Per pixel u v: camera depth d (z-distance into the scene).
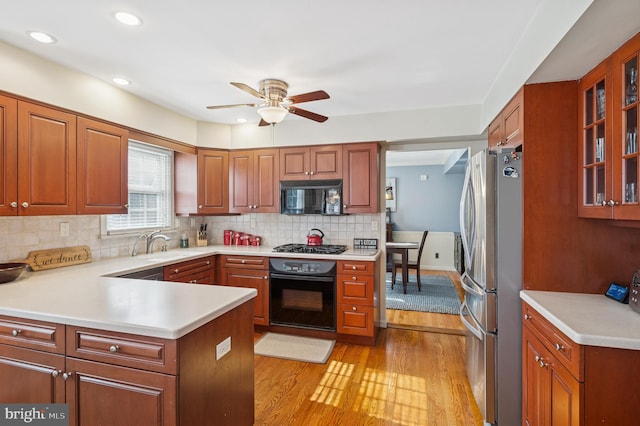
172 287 1.85
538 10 1.62
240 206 3.80
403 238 7.21
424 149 3.55
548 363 1.50
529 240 1.86
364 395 2.29
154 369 1.25
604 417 1.22
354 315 3.13
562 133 1.82
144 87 2.69
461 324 3.73
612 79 1.49
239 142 3.81
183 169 3.73
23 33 1.84
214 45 2.00
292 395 2.29
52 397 1.40
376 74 2.42
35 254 2.31
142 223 3.38
